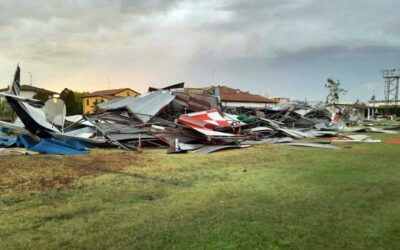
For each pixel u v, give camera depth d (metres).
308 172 8.84
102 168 9.42
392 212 5.36
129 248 4.01
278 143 16.91
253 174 8.60
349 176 8.25
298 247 4.05
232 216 5.16
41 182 7.57
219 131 17.52
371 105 67.44
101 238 4.31
